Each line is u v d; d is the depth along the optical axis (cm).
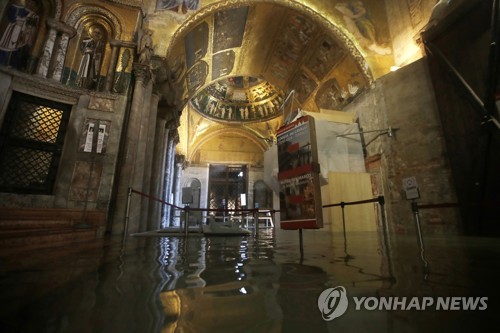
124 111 823
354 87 1282
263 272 188
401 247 381
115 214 743
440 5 948
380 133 1084
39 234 375
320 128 1125
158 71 1018
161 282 156
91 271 187
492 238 625
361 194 991
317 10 1269
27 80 698
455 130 845
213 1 1157
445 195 872
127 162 791
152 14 1073
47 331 84
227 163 2897
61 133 745
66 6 805
